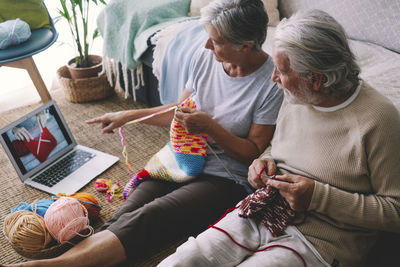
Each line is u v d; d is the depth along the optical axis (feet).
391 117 2.57
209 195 3.83
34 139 5.15
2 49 5.75
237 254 2.95
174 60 5.74
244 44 3.43
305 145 3.09
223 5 3.29
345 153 2.79
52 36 6.42
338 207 2.74
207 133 3.75
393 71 4.87
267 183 3.02
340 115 2.77
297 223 2.96
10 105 7.34
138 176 4.34
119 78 7.73
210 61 4.17
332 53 2.44
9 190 5.09
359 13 6.21
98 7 8.73
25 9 6.37
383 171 2.64
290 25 2.57
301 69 2.54
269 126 3.85
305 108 3.06
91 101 7.47
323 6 6.63
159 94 6.79
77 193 4.54
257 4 3.34
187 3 7.02
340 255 2.84
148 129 6.61
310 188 2.78
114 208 4.85
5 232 3.73
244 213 3.11
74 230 3.69
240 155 3.84
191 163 3.99
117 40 6.68
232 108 3.94
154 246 3.68
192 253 2.89
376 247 3.77
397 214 2.62
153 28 6.34
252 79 3.80
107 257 3.38
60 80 7.09
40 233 3.60
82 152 5.67
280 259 2.75
